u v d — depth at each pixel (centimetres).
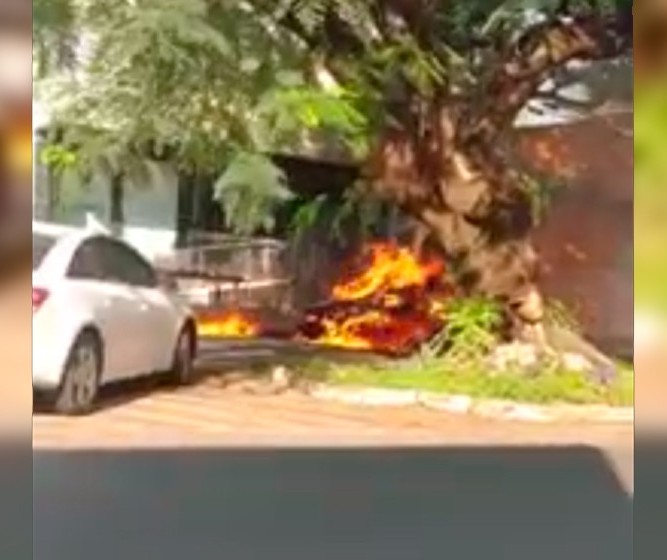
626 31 991
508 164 1123
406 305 1171
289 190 1127
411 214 1144
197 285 1235
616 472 690
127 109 861
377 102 1025
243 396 1005
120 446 777
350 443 821
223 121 918
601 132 1089
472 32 1052
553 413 943
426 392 1012
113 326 937
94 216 1048
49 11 761
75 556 503
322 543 550
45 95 799
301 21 922
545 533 554
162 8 816
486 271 1127
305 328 1237
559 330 1102
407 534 559
